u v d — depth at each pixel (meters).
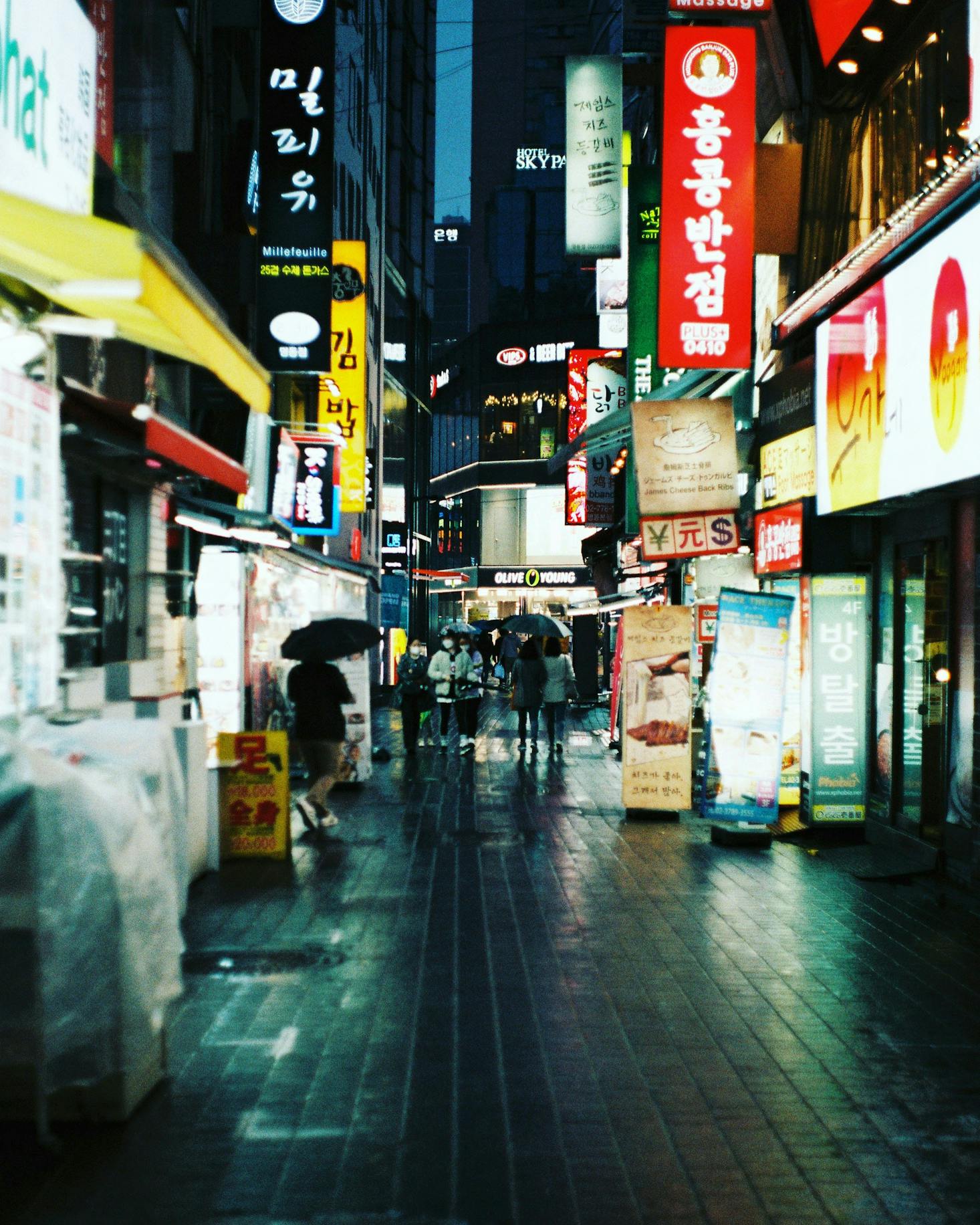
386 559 39.44
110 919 4.62
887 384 9.46
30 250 4.79
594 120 17.83
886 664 11.30
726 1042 5.74
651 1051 5.59
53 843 4.54
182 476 10.48
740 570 15.05
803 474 12.10
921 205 8.43
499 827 12.32
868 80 11.21
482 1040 5.71
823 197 12.23
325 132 14.66
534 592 63.41
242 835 10.33
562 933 7.84
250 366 6.52
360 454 22.30
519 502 63.62
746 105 12.40
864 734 11.53
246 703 13.53
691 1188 4.18
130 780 4.91
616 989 6.60
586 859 10.57
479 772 17.48
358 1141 4.54
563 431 62.00
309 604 18.06
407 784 16.00
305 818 11.85
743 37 12.35
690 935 7.82
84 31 7.59
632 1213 3.99
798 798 13.03
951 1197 4.14
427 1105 4.89
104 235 4.64
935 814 10.12
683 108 12.41
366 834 11.80
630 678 12.88
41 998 4.47
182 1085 5.09
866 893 9.19
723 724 11.34
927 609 10.24
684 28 12.39
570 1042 5.71
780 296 13.34
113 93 10.33
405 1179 4.22
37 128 6.65
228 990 6.50
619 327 25.02
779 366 13.66
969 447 7.75
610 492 26.70
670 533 13.34
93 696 8.95
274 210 14.69
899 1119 4.82
